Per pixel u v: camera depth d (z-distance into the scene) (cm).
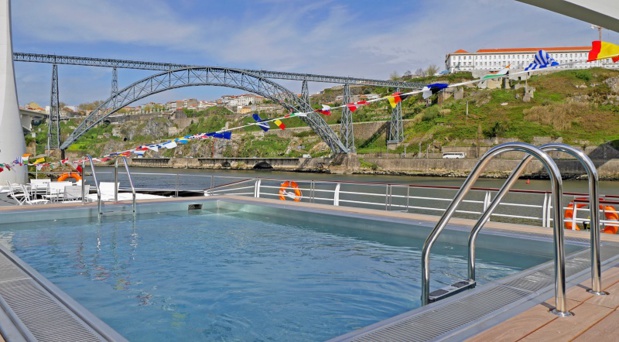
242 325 277
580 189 3791
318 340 255
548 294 229
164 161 9206
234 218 704
